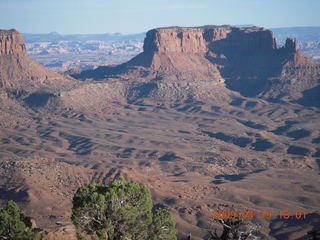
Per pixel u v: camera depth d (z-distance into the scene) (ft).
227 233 98.27
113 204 102.99
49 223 238.48
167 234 109.09
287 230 237.04
